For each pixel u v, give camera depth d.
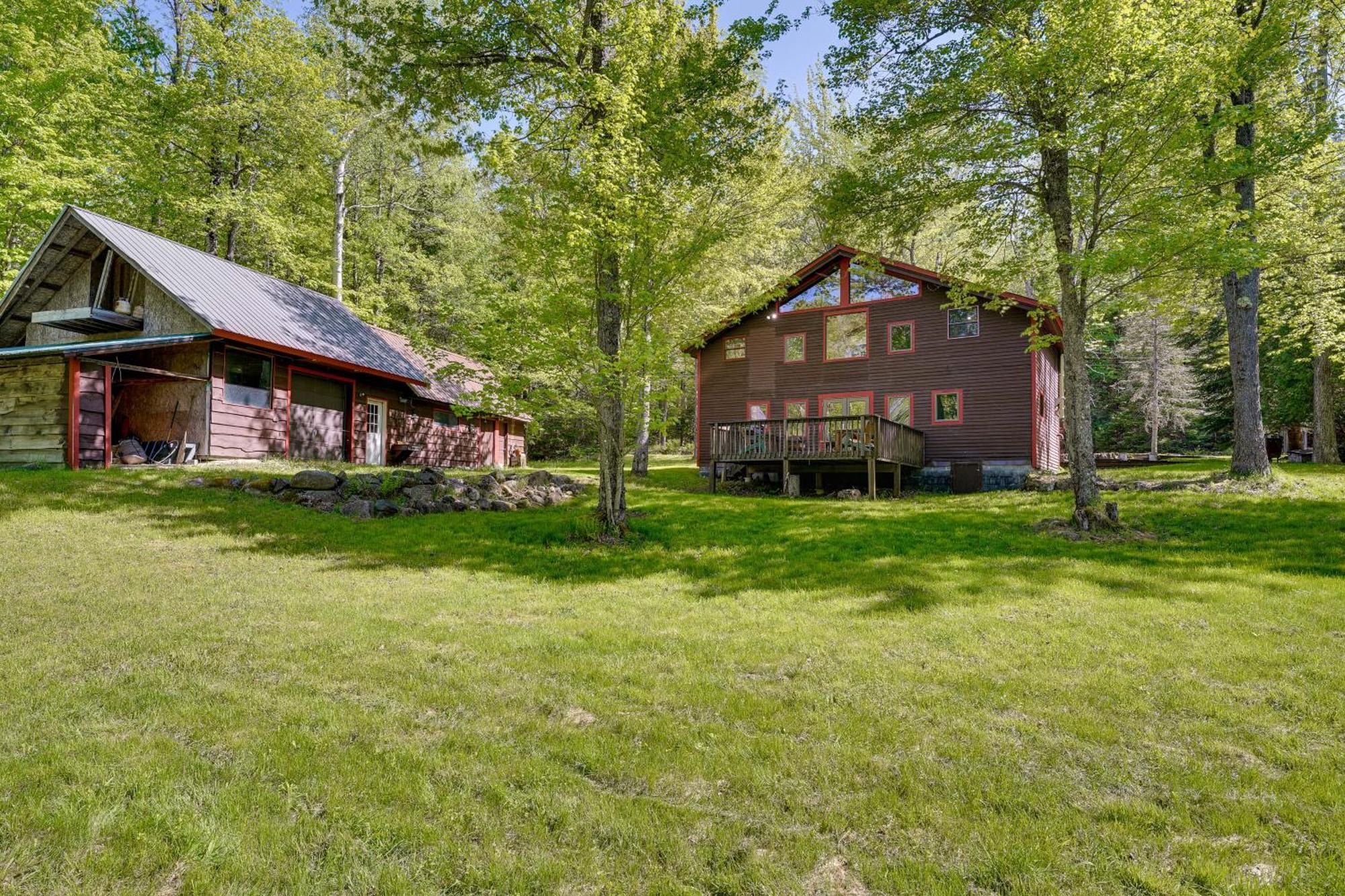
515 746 3.44
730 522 11.77
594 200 10.05
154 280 13.56
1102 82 9.79
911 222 13.02
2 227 17.38
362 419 18.33
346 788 2.98
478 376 10.56
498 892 2.31
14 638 5.11
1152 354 32.03
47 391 12.99
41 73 16.41
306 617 5.88
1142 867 2.43
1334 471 15.52
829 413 20.55
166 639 5.14
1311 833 2.68
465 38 10.84
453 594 6.94
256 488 12.02
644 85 10.86
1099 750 3.43
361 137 24.81
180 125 20.50
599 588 7.43
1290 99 13.21
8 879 2.34
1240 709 3.94
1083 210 11.27
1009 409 18.38
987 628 5.70
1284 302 15.53
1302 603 6.32
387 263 28.73
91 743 3.36
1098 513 10.55
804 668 4.71
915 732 3.63
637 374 10.24
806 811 2.83
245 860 2.46
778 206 19.20
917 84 11.69
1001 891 2.34
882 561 8.65
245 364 14.99
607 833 2.66
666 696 4.17
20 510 9.44
